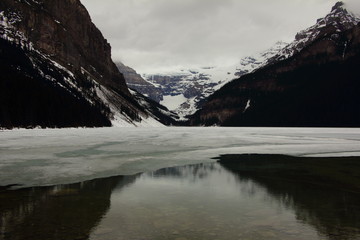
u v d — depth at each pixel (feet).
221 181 59.77
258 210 40.68
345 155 102.22
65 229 32.55
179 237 30.96
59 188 51.83
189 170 71.97
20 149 106.22
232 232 32.48
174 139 179.83
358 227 34.19
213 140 175.73
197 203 43.88
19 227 32.86
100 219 36.06
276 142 162.81
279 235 31.73
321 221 36.29
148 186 54.90
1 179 58.18
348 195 49.01
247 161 87.76
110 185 54.95
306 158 94.84
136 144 136.56
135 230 32.71
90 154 97.04
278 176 65.26
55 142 135.44
